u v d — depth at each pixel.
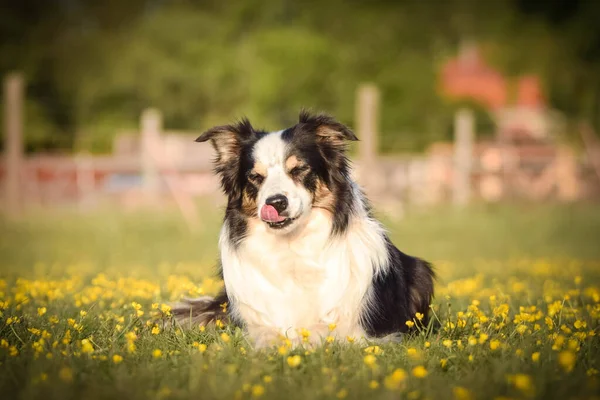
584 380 3.77
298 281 5.38
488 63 36.16
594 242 16.81
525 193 23.25
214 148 5.86
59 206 20.09
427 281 6.09
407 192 22.00
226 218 5.66
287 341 4.62
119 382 3.86
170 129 32.97
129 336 4.66
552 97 35.19
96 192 21.53
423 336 5.11
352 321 5.35
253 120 30.58
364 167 17.69
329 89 32.25
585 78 34.66
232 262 5.53
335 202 5.46
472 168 21.97
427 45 36.19
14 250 14.74
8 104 17.72
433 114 32.34
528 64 35.09
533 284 8.83
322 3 35.16
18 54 34.25
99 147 28.80
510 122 33.00
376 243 5.55
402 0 36.44
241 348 4.69
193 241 16.19
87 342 4.49
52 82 34.38
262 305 5.40
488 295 7.46
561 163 24.02
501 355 4.41
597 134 33.53
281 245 5.37
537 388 3.66
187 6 36.97
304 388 3.75
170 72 32.81
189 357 4.46
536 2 36.47
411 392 3.71
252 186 5.45
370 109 17.73
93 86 33.28
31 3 36.19
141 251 14.84
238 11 35.16
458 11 36.19
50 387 3.75
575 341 4.59
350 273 5.39
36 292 6.99
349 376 4.11
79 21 37.41
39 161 21.28
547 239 17.12
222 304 5.84
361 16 35.03
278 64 31.64
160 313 5.80
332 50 33.16
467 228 18.12
